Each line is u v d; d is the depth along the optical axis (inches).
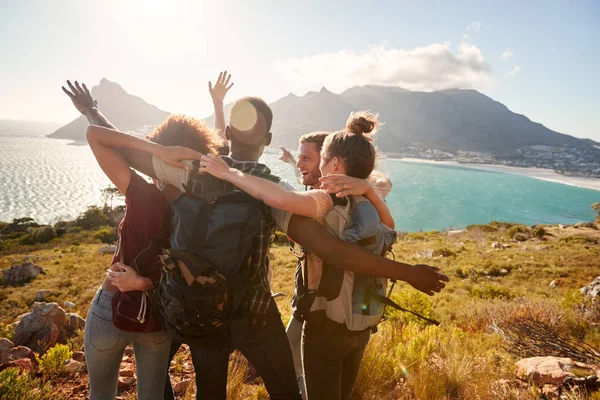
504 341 230.8
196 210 65.2
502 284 800.3
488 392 127.0
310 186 100.2
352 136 79.1
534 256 1171.9
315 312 76.6
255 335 70.6
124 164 72.7
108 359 74.9
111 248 1718.8
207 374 73.4
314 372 79.8
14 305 908.0
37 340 185.5
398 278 71.1
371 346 141.2
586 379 145.9
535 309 303.3
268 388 77.9
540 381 155.0
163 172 70.9
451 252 1266.0
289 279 845.2
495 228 2181.3
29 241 2600.9
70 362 140.3
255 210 66.2
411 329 209.0
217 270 62.6
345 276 75.0
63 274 1232.8
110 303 73.1
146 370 78.1
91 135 70.5
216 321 63.6
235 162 73.3
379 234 75.2
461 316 375.6
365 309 75.8
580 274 894.4
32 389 111.4
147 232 72.2
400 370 139.6
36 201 6761.8
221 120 117.5
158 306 68.0
